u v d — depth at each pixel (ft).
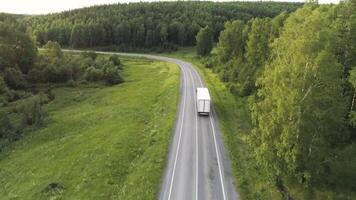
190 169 166.81
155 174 159.94
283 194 146.82
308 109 125.80
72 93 339.36
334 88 125.59
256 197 144.97
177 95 294.87
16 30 397.80
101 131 225.97
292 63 130.52
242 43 368.68
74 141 213.87
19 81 357.82
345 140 162.91
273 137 135.64
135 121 238.89
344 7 161.17
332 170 148.25
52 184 162.71
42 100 307.99
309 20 128.26
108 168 171.63
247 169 168.55
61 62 405.80
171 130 213.46
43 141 224.33
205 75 398.42
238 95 293.02
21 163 194.49
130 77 407.23
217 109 261.65
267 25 266.77
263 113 143.13
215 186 152.66
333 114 127.24
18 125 251.80
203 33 573.74
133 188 151.12
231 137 207.51
